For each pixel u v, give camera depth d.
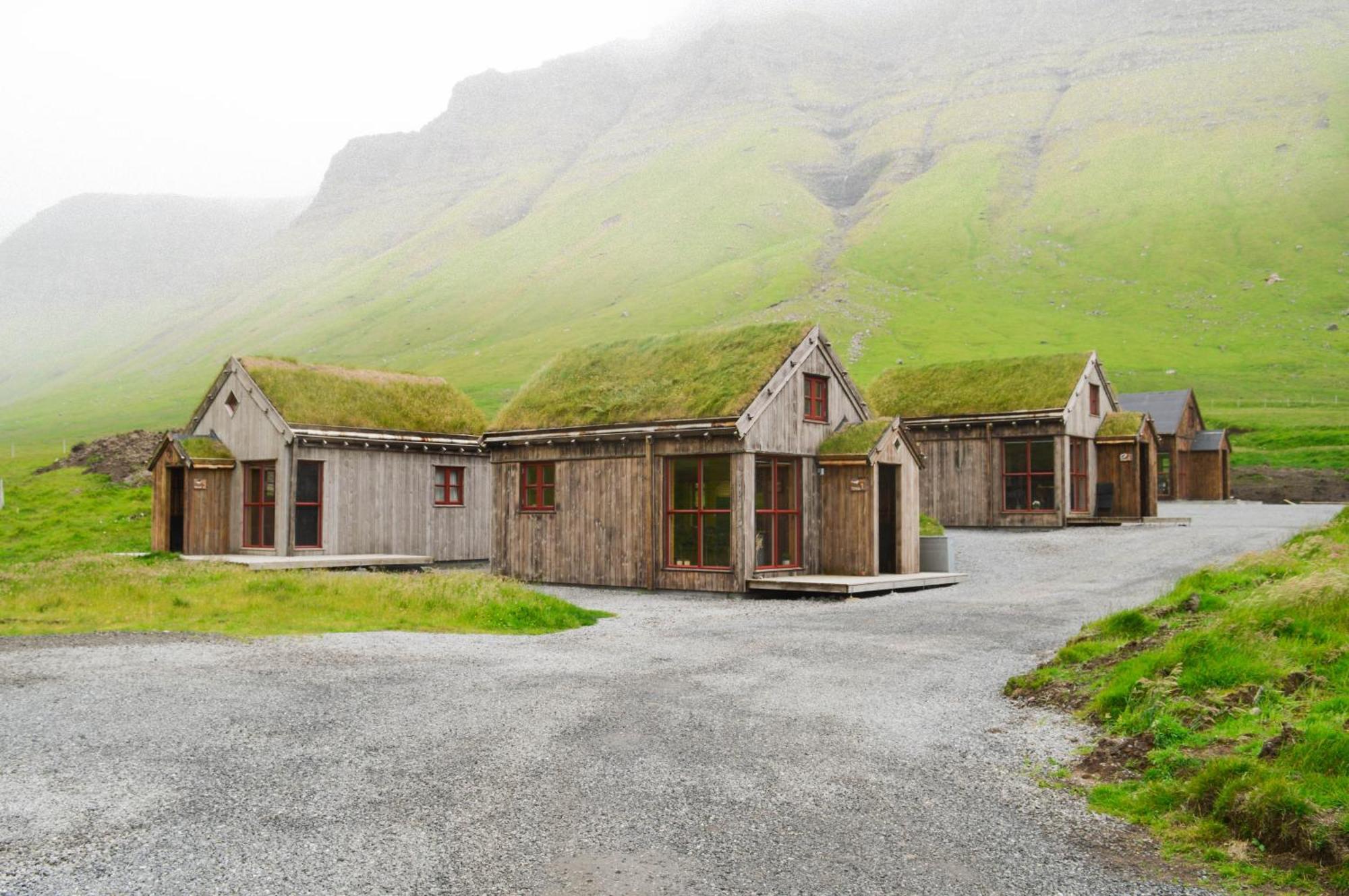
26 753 8.72
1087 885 6.32
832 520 24.78
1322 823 6.65
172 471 29.94
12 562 29.45
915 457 25.47
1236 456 68.38
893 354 113.19
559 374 28.08
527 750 9.09
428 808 7.56
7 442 119.50
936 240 178.00
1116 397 40.09
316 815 7.37
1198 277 147.00
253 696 10.95
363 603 17.94
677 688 11.74
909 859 6.70
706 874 6.43
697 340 26.47
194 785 7.97
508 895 6.07
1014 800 7.87
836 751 9.12
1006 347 116.75
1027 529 35.59
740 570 22.64
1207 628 11.19
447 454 31.58
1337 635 10.27
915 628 16.33
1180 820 7.32
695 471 23.80
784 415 24.03
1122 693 9.94
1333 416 82.69
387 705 10.70
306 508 28.31
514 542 27.11
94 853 6.60
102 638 14.55
